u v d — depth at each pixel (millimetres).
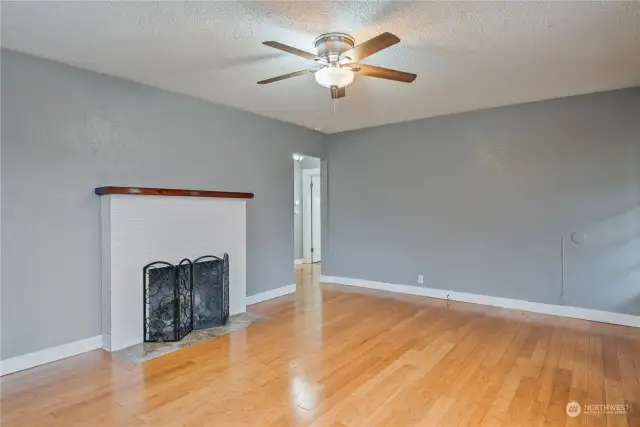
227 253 4027
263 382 2580
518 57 2959
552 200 4148
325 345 3250
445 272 4867
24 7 2186
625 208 3770
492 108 4477
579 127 3982
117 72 3258
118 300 3182
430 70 3230
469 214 4676
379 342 3320
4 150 2736
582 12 2281
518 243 4363
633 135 3723
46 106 2941
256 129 4699
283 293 5090
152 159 3629
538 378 2625
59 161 3010
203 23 2416
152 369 2789
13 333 2773
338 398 2367
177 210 3582
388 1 2170
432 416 2164
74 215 3092
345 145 5711
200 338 3420
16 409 2252
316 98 4031
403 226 5195
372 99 4078
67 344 3037
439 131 4867
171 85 3602
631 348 3174
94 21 2373
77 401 2340
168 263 3465
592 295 3947
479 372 2723
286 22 2412
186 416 2174
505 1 2168
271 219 4934
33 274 2871
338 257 5832
